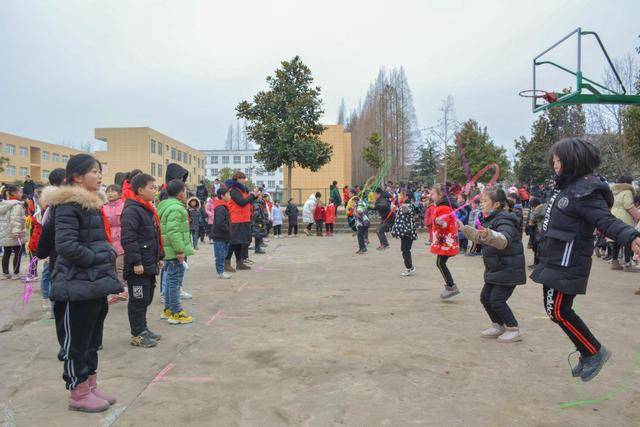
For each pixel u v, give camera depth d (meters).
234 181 9.67
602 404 3.37
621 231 3.00
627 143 17.31
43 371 4.12
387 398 3.48
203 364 4.23
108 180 45.16
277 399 3.48
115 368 4.14
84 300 3.24
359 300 6.88
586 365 3.41
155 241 4.84
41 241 3.42
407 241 8.91
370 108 41.34
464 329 5.30
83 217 3.29
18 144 52.28
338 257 12.11
